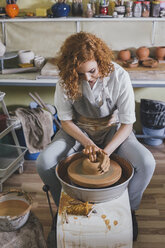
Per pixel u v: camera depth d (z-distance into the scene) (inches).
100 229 53.4
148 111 108.7
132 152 65.7
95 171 58.2
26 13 108.3
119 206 56.9
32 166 103.0
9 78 99.8
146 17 106.5
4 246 60.2
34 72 107.0
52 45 114.0
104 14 106.1
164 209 81.4
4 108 95.1
